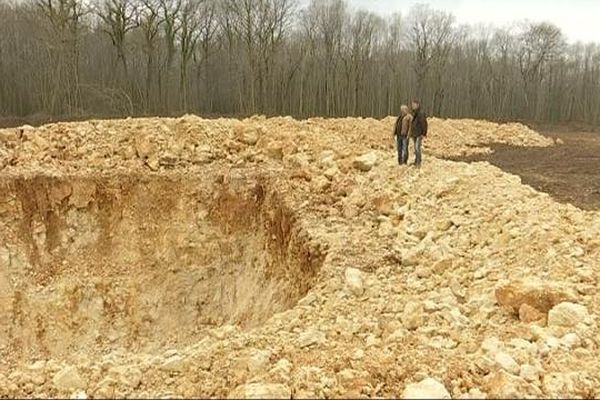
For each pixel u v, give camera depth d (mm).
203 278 11898
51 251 11992
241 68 41812
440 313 6715
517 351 5594
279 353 5848
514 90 55219
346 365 5488
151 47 37344
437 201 11008
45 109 34500
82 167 12719
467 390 5023
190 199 12281
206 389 5219
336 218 10828
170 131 13859
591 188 14414
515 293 6727
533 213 9578
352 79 45969
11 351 10977
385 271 8648
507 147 26531
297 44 45812
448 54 50875
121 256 12078
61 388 5426
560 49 56094
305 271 9961
